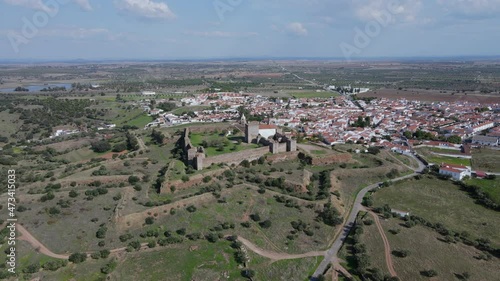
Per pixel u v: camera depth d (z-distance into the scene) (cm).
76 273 8750
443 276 9369
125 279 8756
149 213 11494
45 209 11444
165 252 9888
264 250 10412
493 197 13912
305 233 11356
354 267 9812
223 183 14225
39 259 9106
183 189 13600
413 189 15225
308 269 9750
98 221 10950
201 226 11325
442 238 11225
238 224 11550
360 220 12181
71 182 14038
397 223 12131
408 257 10138
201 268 9369
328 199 13275
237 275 9294
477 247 10781
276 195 13350
